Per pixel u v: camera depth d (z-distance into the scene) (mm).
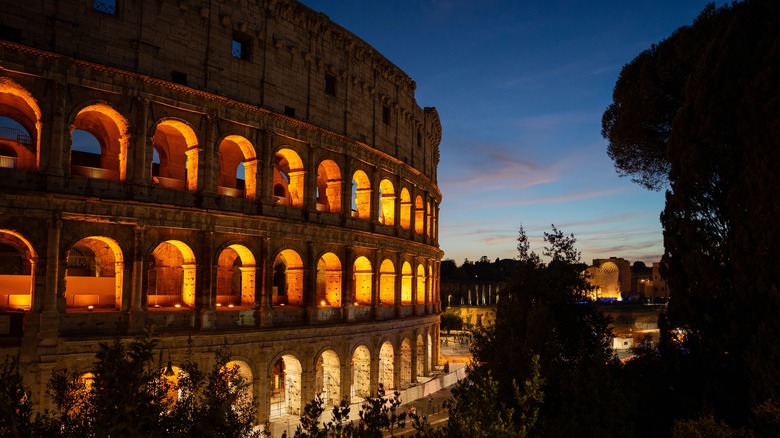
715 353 37562
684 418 36281
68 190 40406
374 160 67125
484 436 21031
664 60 50500
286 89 55281
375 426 20047
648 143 56406
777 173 34750
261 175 52719
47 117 39906
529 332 37562
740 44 39500
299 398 55312
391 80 72625
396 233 72000
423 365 80375
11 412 15445
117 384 16578
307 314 56344
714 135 40250
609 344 43469
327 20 59562
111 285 49062
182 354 45469
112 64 42562
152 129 44969
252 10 52344
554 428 29297
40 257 39375
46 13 39750
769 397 30562
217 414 18359
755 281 36344
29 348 38375
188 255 47938
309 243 57062
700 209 41062
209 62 48312
